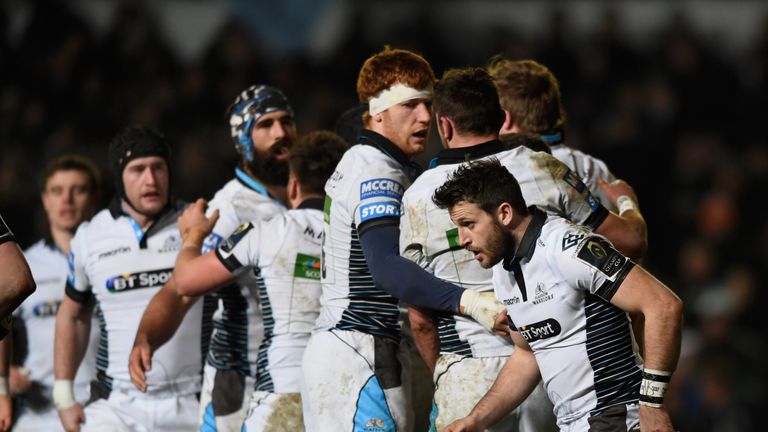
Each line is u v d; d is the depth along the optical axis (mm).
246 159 20344
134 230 20312
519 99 18531
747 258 38469
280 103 20375
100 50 43562
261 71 42469
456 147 16328
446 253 16141
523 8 45844
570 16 46000
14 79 42688
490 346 16203
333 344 16828
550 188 15914
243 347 19266
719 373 34281
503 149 16266
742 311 36312
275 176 20266
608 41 43188
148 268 20156
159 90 42125
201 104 41344
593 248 14508
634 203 17812
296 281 18109
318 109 40438
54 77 42656
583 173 18641
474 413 15453
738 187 40250
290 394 18000
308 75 42531
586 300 14734
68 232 22875
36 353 22703
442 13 45844
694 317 36812
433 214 16078
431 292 15992
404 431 16859
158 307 18688
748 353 34781
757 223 39750
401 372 16984
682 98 42594
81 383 22219
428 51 43406
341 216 16953
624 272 14359
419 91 16969
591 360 14812
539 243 14812
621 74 42812
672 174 40844
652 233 39969
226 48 42844
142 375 18344
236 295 19250
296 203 18906
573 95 41906
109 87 42594
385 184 16625
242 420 19172
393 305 17062
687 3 45906
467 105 16141
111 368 20250
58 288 22766
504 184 14789
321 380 16781
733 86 43406
